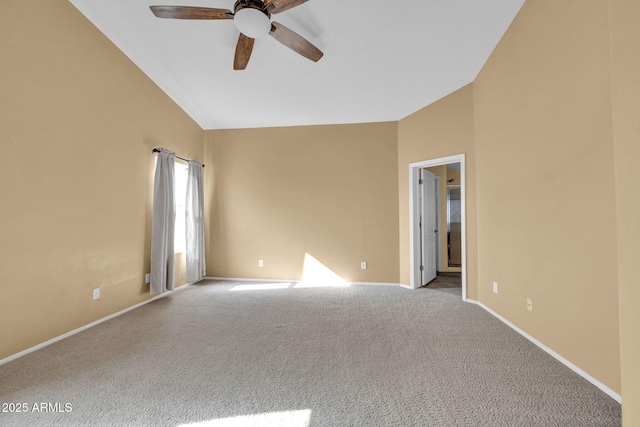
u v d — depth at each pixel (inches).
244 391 68.1
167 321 114.1
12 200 83.0
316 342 94.7
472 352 86.7
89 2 99.0
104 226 114.8
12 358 82.4
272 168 188.7
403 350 88.5
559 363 79.9
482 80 125.5
